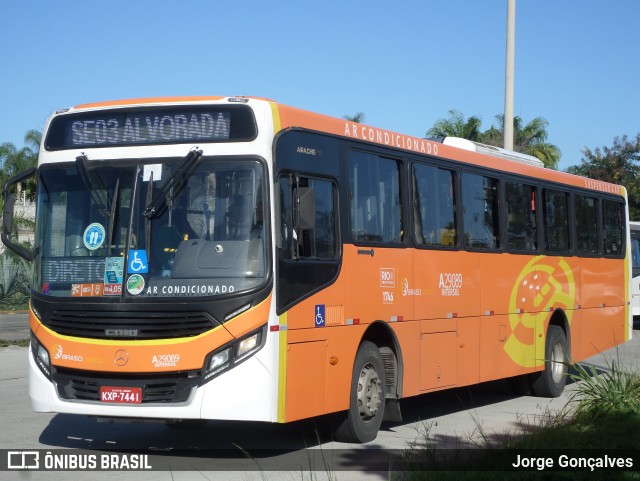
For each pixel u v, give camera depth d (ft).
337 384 31.76
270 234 28.60
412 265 37.11
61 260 29.91
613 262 59.11
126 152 29.89
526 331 47.32
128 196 29.43
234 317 27.84
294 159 30.27
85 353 28.63
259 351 27.91
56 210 30.45
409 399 48.55
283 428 37.45
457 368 40.42
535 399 49.29
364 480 27.58
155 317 28.14
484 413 43.14
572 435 32.14
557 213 51.88
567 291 52.34
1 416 39.55
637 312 98.17
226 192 28.86
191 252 28.55
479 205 43.47
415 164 38.17
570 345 52.42
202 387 27.63
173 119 29.84
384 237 35.47
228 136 29.27
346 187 33.14
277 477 27.99
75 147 30.73
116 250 29.09
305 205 29.45
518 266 46.65
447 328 39.68
